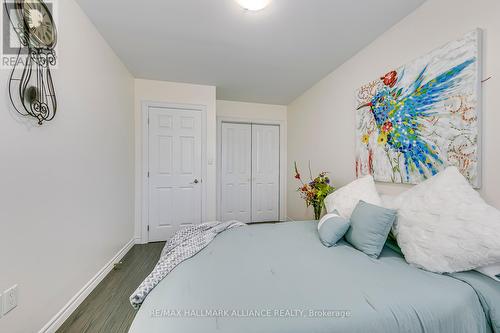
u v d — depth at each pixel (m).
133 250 2.68
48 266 1.29
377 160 1.90
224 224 1.85
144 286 1.07
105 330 1.35
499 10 1.12
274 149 4.19
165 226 3.04
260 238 1.59
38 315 1.21
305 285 0.98
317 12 1.64
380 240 1.33
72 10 1.52
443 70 1.36
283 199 4.20
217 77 2.87
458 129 1.28
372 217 1.39
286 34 1.92
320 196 2.34
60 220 1.39
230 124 3.99
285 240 1.56
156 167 3.00
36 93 1.20
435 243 1.12
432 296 0.91
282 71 2.68
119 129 2.38
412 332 0.80
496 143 1.14
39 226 1.22
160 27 1.83
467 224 1.05
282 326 0.75
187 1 1.54
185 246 1.40
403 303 0.87
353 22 1.75
